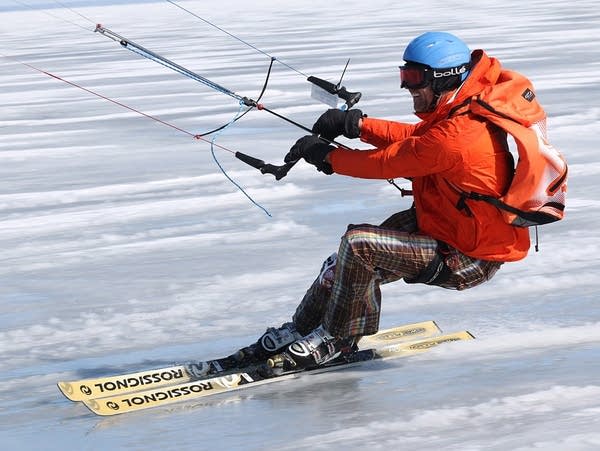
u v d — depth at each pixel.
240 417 5.46
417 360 6.32
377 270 5.73
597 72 21.59
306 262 9.13
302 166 13.53
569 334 6.73
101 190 12.66
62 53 35.25
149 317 7.76
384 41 33.06
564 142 14.16
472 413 5.21
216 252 9.59
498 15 42.59
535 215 5.32
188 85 23.67
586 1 47.81
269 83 23.25
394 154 5.36
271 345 6.18
